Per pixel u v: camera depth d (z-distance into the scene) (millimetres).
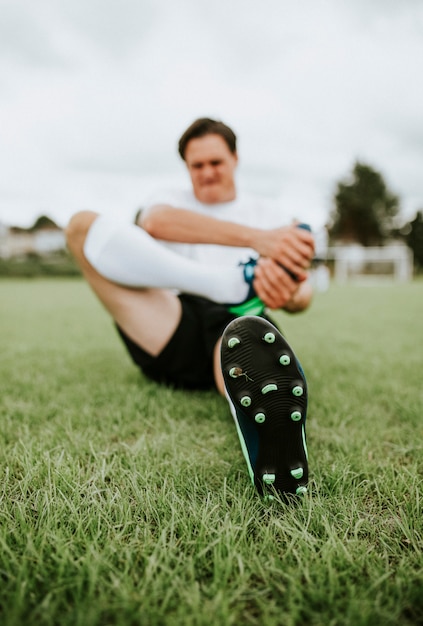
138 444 1281
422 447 1285
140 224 1685
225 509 946
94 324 4867
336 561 777
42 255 43781
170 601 696
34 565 762
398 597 708
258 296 1482
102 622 662
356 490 1038
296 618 667
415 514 936
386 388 1962
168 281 1455
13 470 1138
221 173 1846
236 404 960
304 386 946
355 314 5797
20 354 2930
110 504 940
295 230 1354
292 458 960
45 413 1609
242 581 734
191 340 1629
